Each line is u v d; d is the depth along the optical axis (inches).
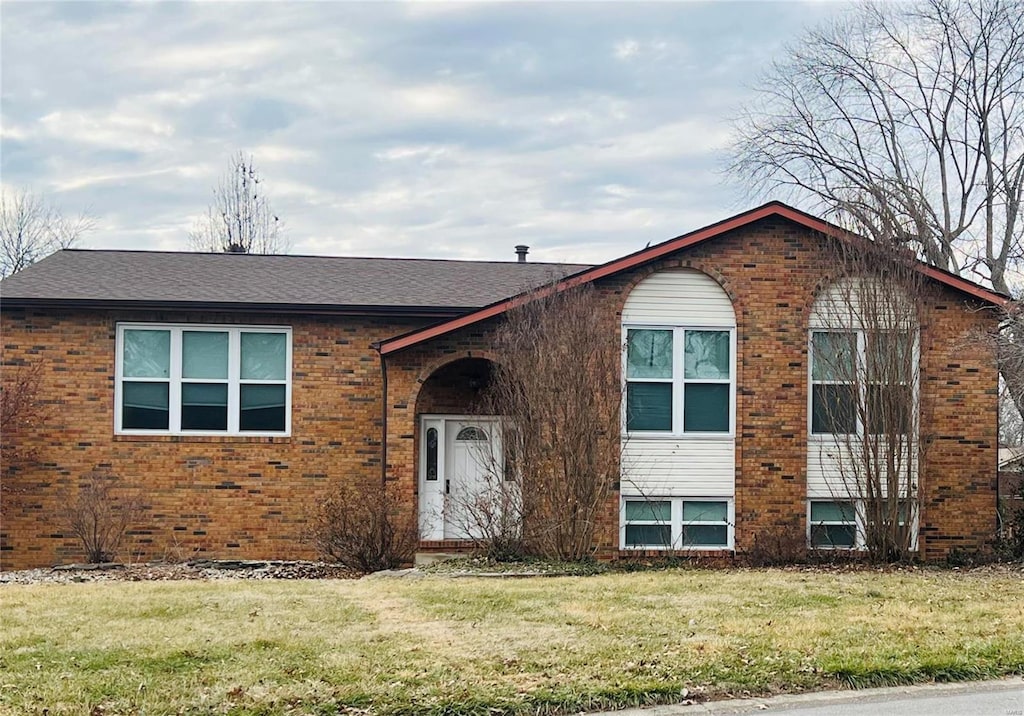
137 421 792.3
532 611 497.7
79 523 766.5
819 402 746.2
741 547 732.7
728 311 741.9
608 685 360.2
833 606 514.3
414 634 438.9
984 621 470.9
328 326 809.5
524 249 1050.7
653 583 594.2
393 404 743.7
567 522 693.9
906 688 375.6
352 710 336.8
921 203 1167.6
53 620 468.8
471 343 752.3
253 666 381.1
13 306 778.2
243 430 800.3
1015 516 757.9
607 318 732.7
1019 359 711.1
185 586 595.2
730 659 393.7
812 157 1266.0
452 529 818.2
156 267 885.8
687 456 737.0
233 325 802.2
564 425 692.1
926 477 739.4
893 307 715.4
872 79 1248.2
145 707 334.0
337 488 772.6
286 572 712.4
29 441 781.3
